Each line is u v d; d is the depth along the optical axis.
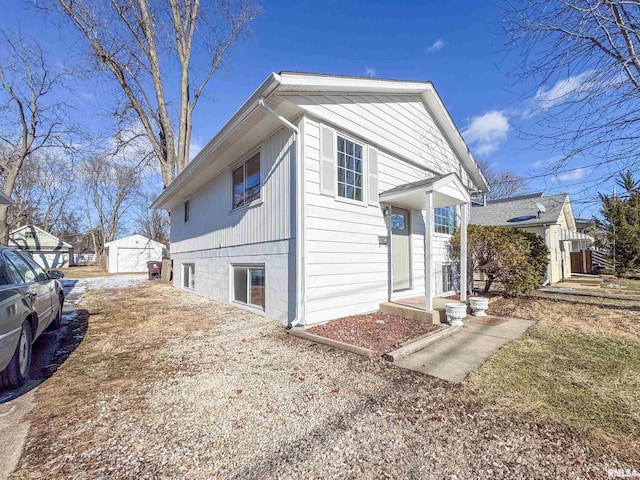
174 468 1.91
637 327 5.43
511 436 2.21
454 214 9.91
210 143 6.61
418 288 7.86
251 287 6.96
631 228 15.46
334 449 2.08
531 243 8.67
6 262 3.41
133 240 24.09
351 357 3.93
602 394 2.88
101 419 2.49
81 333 5.23
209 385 3.13
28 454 2.05
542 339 4.74
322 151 5.47
